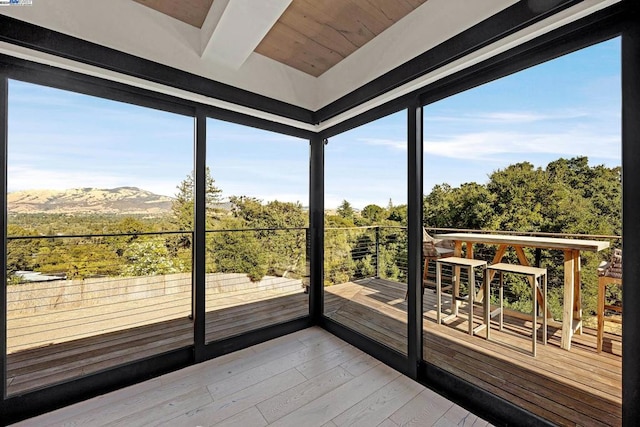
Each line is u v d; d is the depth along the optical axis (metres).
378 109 2.56
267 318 3.25
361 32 2.40
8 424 1.72
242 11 1.81
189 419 1.76
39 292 2.80
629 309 1.28
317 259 3.26
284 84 2.92
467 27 1.80
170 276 3.32
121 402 1.92
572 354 2.23
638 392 1.25
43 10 1.76
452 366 2.22
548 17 1.48
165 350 2.53
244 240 3.82
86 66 1.92
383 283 4.58
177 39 2.26
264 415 1.79
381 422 1.73
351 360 2.47
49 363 2.30
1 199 1.73
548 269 2.54
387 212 4.05
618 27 1.33
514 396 1.85
